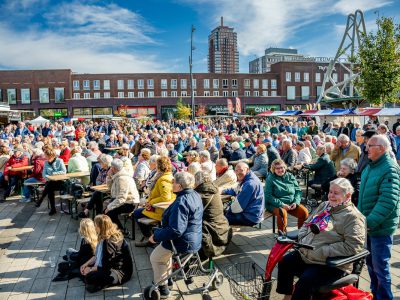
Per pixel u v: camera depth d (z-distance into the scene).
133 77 65.00
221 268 5.21
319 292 3.23
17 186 10.84
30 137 15.70
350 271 3.28
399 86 21.50
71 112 62.38
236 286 3.71
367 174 3.88
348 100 27.64
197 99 66.44
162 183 5.91
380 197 3.64
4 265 5.57
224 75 67.62
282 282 3.64
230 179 7.09
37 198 9.55
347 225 3.21
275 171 6.31
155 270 4.45
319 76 70.56
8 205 9.40
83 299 4.51
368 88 22.22
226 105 67.56
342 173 5.41
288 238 3.49
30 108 61.84
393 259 5.32
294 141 13.92
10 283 4.97
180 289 4.68
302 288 3.25
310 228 3.33
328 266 3.16
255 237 6.55
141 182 8.14
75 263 5.15
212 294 4.56
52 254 6.00
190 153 8.98
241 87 68.31
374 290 3.96
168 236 4.16
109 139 16.80
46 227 7.46
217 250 4.95
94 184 8.51
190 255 4.45
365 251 3.24
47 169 8.57
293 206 6.14
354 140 15.62
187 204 4.28
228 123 30.95
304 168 9.48
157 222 5.85
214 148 12.70
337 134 17.94
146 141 13.91
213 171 8.16
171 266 4.56
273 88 69.62
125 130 22.42
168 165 6.02
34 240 6.68
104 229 4.73
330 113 23.22
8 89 61.38
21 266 5.54
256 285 3.66
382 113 19.73
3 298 4.57
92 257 4.97
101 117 50.91
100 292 4.67
